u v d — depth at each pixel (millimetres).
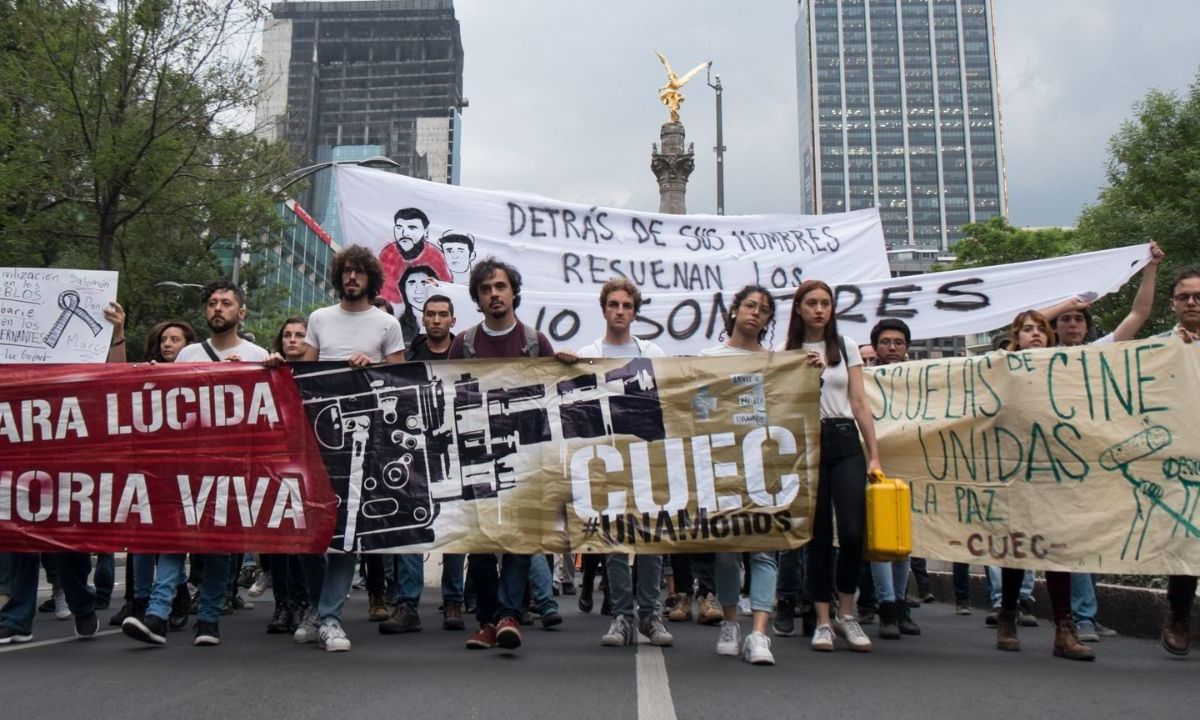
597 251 9688
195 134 19359
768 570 5340
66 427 5762
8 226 18797
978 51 169625
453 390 5645
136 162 18078
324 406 5703
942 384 6250
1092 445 5695
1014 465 5902
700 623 7266
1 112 17906
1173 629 5539
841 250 10141
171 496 5684
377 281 6078
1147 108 28875
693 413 5512
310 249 76125
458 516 5531
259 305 32719
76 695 4188
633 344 6020
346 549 5559
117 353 6602
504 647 5438
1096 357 5797
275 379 5750
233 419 5727
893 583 6375
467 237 9445
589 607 8406
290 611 6414
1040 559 5703
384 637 6184
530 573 6746
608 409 5555
